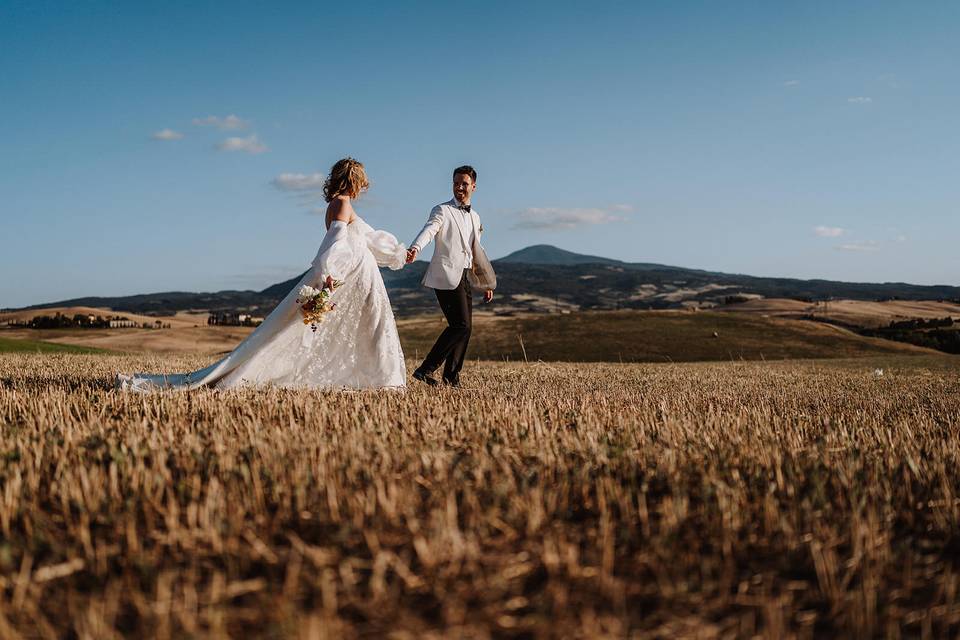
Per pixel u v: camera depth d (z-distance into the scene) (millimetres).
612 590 2268
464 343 8938
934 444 4598
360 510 2838
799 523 2957
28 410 5414
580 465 3715
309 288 7203
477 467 3490
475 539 2600
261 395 6215
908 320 105750
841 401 8055
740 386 10445
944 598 2361
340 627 1998
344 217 7453
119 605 2188
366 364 7555
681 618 2168
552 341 59844
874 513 2971
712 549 2730
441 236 8633
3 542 2617
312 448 3734
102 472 3234
